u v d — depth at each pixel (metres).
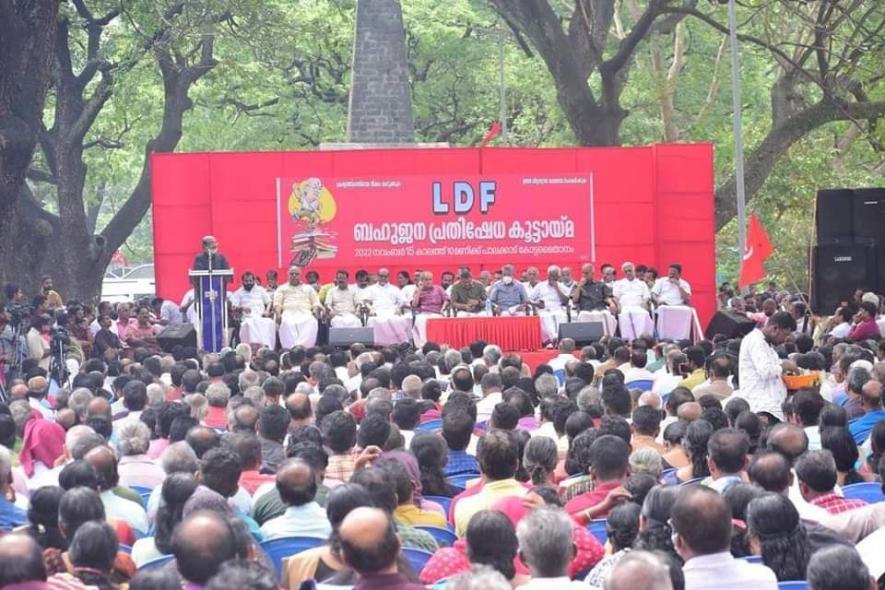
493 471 10.16
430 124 63.47
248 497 10.68
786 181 53.38
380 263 35.47
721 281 64.62
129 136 57.81
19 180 29.09
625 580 6.13
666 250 36.53
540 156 36.09
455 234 35.62
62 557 8.48
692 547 7.46
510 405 12.66
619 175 36.28
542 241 35.88
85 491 8.73
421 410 14.70
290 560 8.49
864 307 26.11
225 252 35.38
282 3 54.06
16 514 10.43
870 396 14.58
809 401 14.20
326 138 60.50
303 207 35.38
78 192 45.75
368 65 42.09
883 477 10.56
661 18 51.94
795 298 37.00
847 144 55.03
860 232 30.78
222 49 52.47
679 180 36.47
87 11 44.81
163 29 43.28
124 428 12.39
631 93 60.94
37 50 28.55
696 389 17.61
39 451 14.38
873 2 41.47
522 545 7.29
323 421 12.95
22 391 17.73
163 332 28.55
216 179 35.38
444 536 9.85
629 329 31.80
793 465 10.86
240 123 61.78
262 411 13.24
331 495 8.42
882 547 8.85
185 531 6.94
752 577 7.43
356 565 6.90
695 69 60.66
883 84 43.72
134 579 6.77
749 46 59.59
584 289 31.41
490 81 62.31
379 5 42.16
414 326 31.05
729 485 9.77
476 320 29.34
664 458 12.73
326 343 31.62
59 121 45.47
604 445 10.34
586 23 43.38
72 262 45.75
